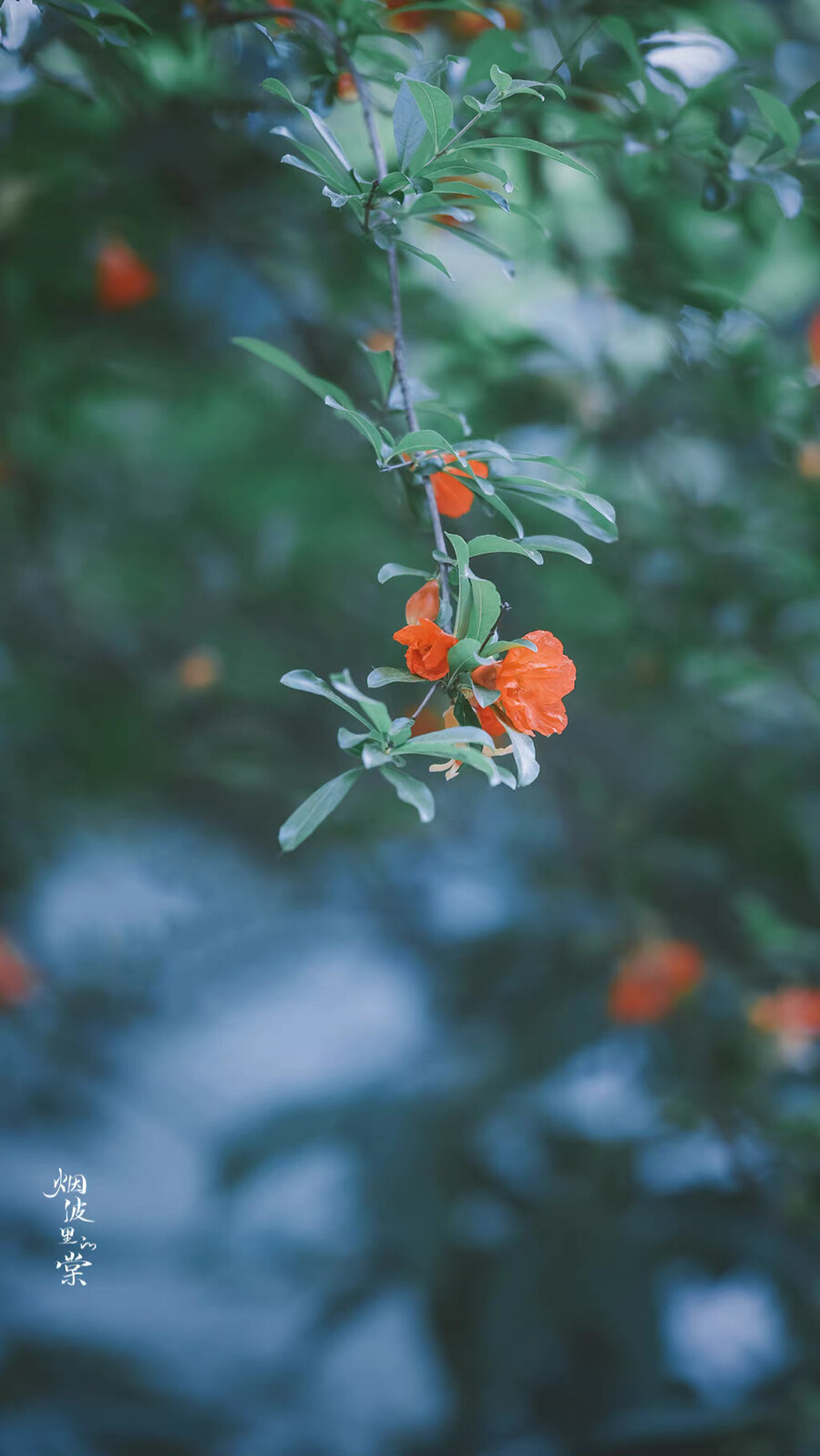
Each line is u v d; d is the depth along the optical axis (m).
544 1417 2.68
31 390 2.24
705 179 1.51
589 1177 2.69
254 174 1.83
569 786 2.64
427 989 3.33
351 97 1.52
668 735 2.61
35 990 3.00
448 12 1.59
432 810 1.16
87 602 2.86
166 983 3.64
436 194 1.30
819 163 1.48
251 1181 3.36
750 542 2.04
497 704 1.20
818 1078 2.13
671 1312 2.61
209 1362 3.61
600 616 2.43
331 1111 3.34
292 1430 3.36
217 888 3.21
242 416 2.69
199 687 2.50
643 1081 2.50
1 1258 3.88
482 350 1.89
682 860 2.32
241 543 2.99
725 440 2.02
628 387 1.98
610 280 1.89
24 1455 3.09
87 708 2.70
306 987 4.24
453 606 1.23
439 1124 2.97
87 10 1.42
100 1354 3.56
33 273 1.97
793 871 2.41
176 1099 4.34
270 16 1.44
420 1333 3.59
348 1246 3.70
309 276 2.08
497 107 1.27
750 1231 2.43
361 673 2.87
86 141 1.80
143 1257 3.99
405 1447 3.20
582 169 1.27
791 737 2.55
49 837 2.90
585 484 1.28
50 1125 3.78
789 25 1.93
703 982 2.25
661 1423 2.32
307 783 2.68
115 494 2.97
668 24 1.55
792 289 2.25
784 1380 2.37
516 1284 2.69
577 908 2.68
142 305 2.14
